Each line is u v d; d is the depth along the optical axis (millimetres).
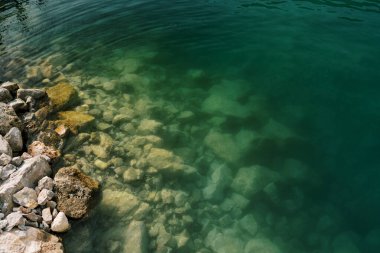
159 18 18234
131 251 7355
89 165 9539
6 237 6816
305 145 10477
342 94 12305
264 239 7863
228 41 15914
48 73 13766
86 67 14391
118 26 17672
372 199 8836
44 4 21109
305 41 15219
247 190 9031
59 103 11633
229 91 13000
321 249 7711
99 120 11227
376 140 10523
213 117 11648
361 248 7730
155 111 11844
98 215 8172
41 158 9008
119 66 14523
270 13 17672
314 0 18656
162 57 15156
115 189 8859
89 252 7383
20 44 16062
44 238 7250
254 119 11555
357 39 14945
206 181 9219
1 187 8070
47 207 7961
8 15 19641
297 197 8875
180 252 7488
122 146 10211
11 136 9797
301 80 13164
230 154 10141
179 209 8414
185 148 10266
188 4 19562
